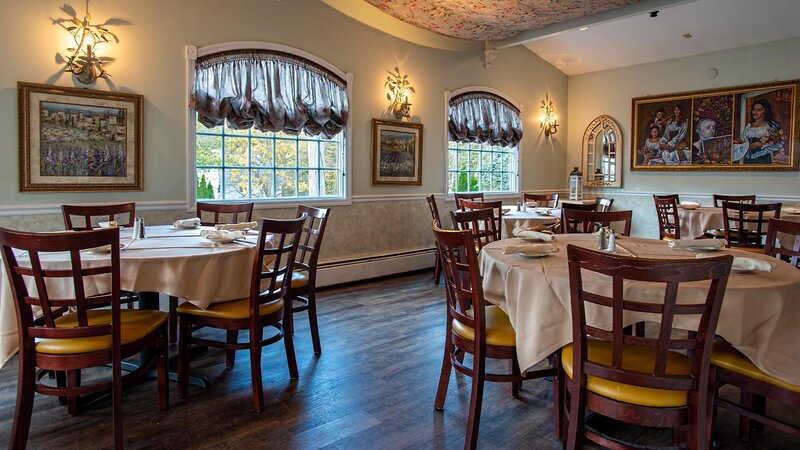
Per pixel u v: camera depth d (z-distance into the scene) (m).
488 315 2.26
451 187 6.27
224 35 4.06
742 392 2.04
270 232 2.31
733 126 6.25
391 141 5.34
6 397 2.44
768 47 5.98
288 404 2.39
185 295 2.19
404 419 2.25
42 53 3.26
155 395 2.47
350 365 2.88
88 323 2.08
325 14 4.72
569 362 1.78
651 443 2.07
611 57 7.04
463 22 5.43
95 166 3.49
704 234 4.96
